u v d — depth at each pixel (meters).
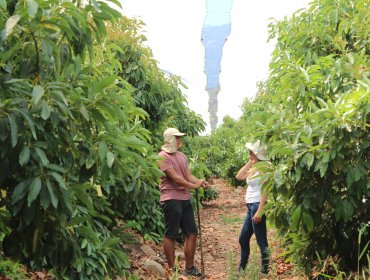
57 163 3.36
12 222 3.31
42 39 3.13
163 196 7.19
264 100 8.41
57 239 3.44
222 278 7.24
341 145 4.90
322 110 4.97
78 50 3.46
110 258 4.60
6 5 3.06
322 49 6.82
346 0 6.76
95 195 4.32
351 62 5.62
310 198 5.29
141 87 8.71
